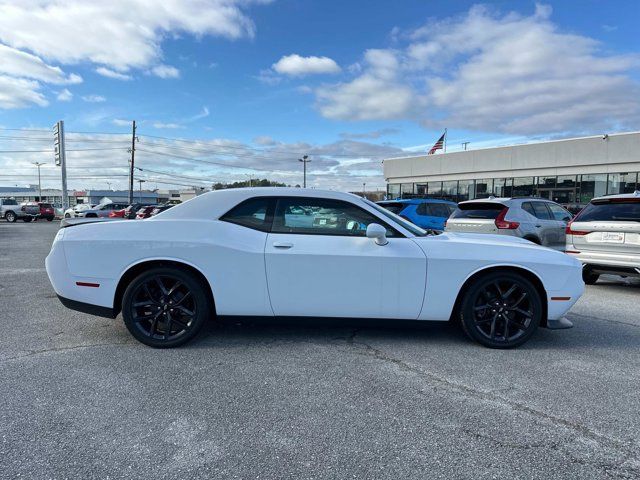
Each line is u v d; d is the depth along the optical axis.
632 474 2.29
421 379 3.45
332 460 2.39
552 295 4.09
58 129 31.38
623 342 4.43
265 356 3.90
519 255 4.07
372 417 2.86
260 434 2.65
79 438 2.58
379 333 4.54
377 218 4.15
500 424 2.78
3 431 2.64
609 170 24.95
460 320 4.15
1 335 4.47
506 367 3.71
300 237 4.05
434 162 34.56
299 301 4.00
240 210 4.15
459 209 9.39
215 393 3.18
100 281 4.01
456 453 2.46
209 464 2.35
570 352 4.11
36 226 28.83
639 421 2.83
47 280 7.76
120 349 4.06
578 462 2.39
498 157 30.28
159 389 3.24
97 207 36.28
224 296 3.99
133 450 2.47
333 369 3.62
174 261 3.98
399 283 4.00
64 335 4.48
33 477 2.22
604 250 7.04
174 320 4.08
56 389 3.22
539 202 9.17
